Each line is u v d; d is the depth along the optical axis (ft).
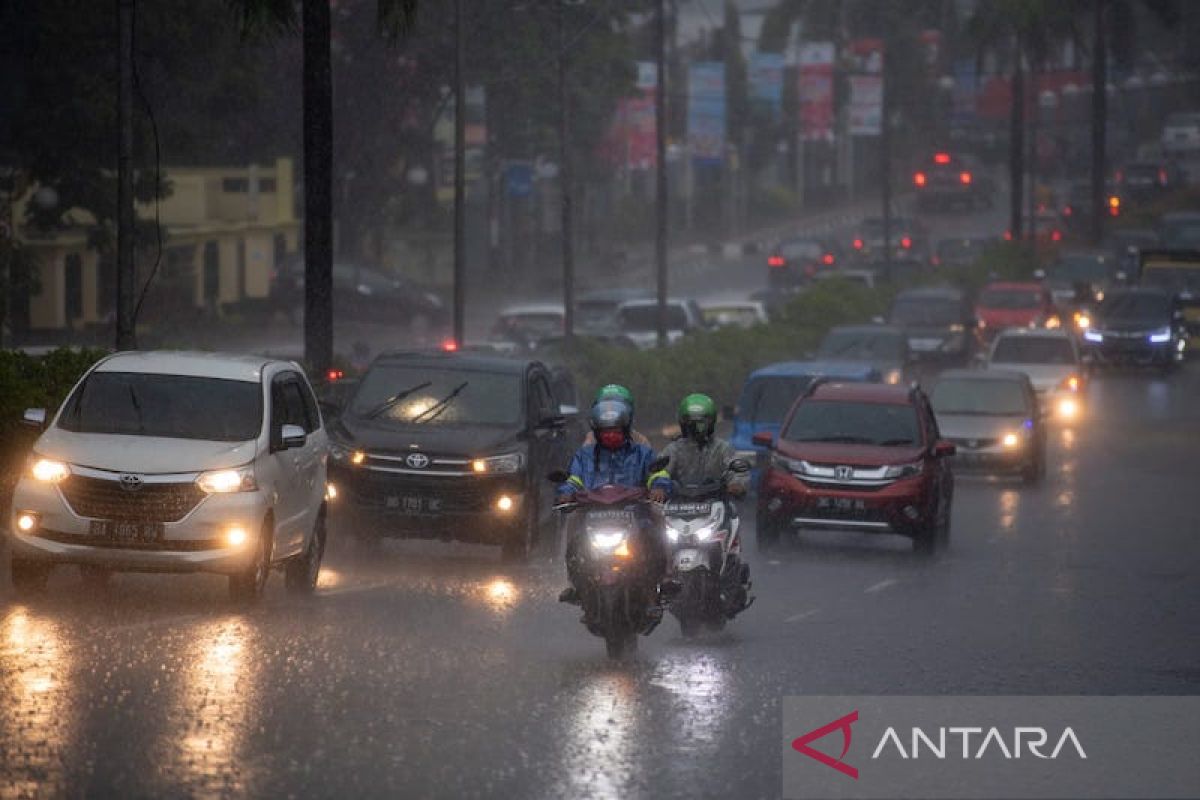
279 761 86.48
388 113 573.74
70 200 429.79
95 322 511.81
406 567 170.81
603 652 121.90
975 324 462.60
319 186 231.50
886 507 189.88
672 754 90.94
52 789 79.82
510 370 187.01
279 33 234.38
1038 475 283.79
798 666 119.55
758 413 246.06
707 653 124.26
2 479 169.17
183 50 445.37
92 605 132.26
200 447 135.23
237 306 597.11
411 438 175.83
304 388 154.10
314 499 150.41
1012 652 128.67
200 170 595.47
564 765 87.61
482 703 102.27
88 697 99.25
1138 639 137.39
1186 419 396.16
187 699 99.91
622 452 122.31
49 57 418.72
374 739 92.02
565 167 390.63
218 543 132.16
